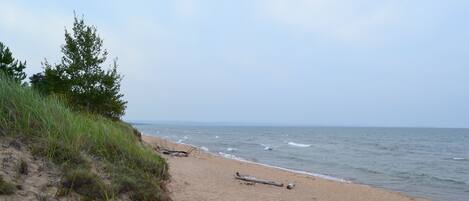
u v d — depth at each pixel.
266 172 19.34
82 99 14.80
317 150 48.94
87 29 15.73
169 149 25.80
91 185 5.68
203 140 65.94
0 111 6.33
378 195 15.78
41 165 5.73
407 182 23.67
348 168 29.62
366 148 58.31
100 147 7.14
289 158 35.56
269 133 124.75
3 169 5.16
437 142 87.50
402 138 105.12
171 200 7.41
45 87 14.49
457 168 34.34
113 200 5.63
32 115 6.82
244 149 45.81
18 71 12.56
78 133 6.92
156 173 8.16
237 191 11.20
